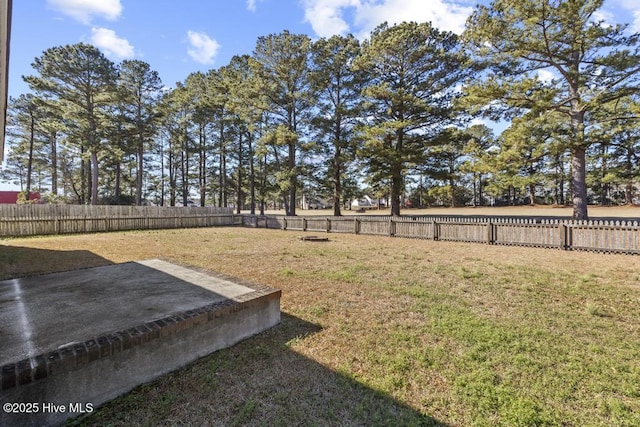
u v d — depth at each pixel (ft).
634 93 36.35
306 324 11.13
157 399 6.74
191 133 94.53
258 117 73.26
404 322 11.30
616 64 35.17
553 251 27.76
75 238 37.24
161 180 107.14
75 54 65.98
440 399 6.90
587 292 15.03
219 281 12.37
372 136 56.39
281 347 9.32
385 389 7.24
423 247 30.68
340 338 9.97
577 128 38.11
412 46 54.49
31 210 39.86
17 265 20.75
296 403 6.70
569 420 6.25
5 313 8.49
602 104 39.58
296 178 73.51
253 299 10.09
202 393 6.99
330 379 7.64
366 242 34.99
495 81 39.68
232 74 82.28
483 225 33.24
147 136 85.20
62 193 114.42
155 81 81.35
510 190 132.67
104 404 6.52
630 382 7.50
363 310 12.58
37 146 98.94
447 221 35.99
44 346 6.40
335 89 69.62
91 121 70.64
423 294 14.71
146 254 25.85
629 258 23.81
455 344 9.53
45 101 67.56
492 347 9.34
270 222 58.13
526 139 39.19
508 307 12.94
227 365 8.21
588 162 77.87
